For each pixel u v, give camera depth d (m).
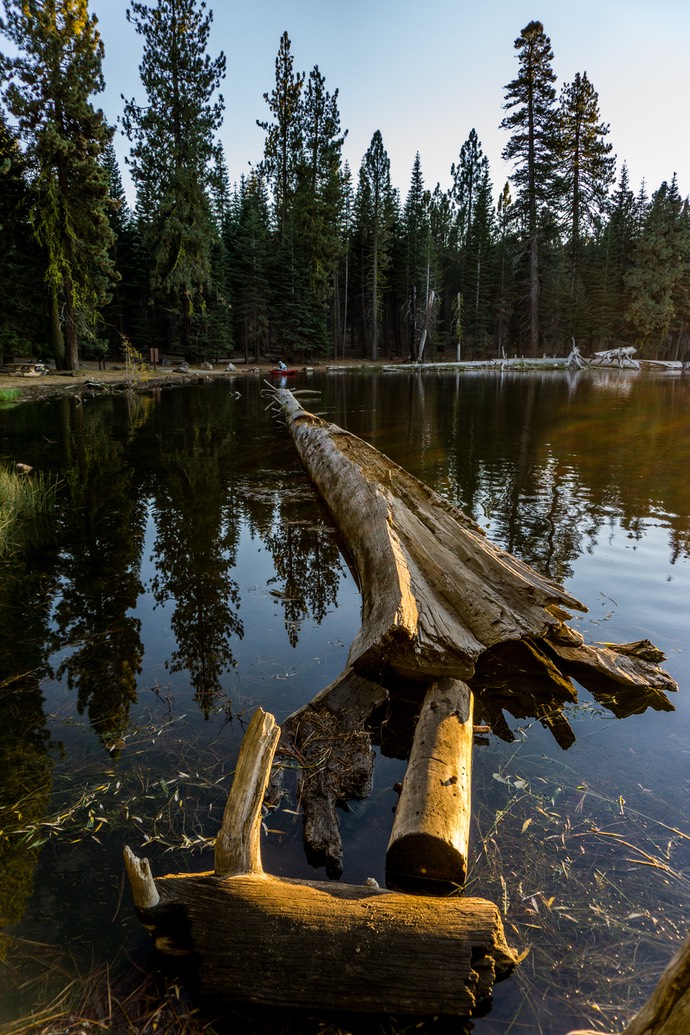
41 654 3.79
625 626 4.14
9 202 24.23
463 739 2.71
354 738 2.90
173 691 3.35
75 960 1.84
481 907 1.88
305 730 2.94
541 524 6.39
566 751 2.87
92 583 4.96
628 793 2.57
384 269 50.00
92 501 7.53
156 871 2.15
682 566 5.23
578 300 45.41
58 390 21.77
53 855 2.23
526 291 48.88
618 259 49.97
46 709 3.18
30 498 7.14
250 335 42.28
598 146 42.25
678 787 2.61
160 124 31.67
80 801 2.50
